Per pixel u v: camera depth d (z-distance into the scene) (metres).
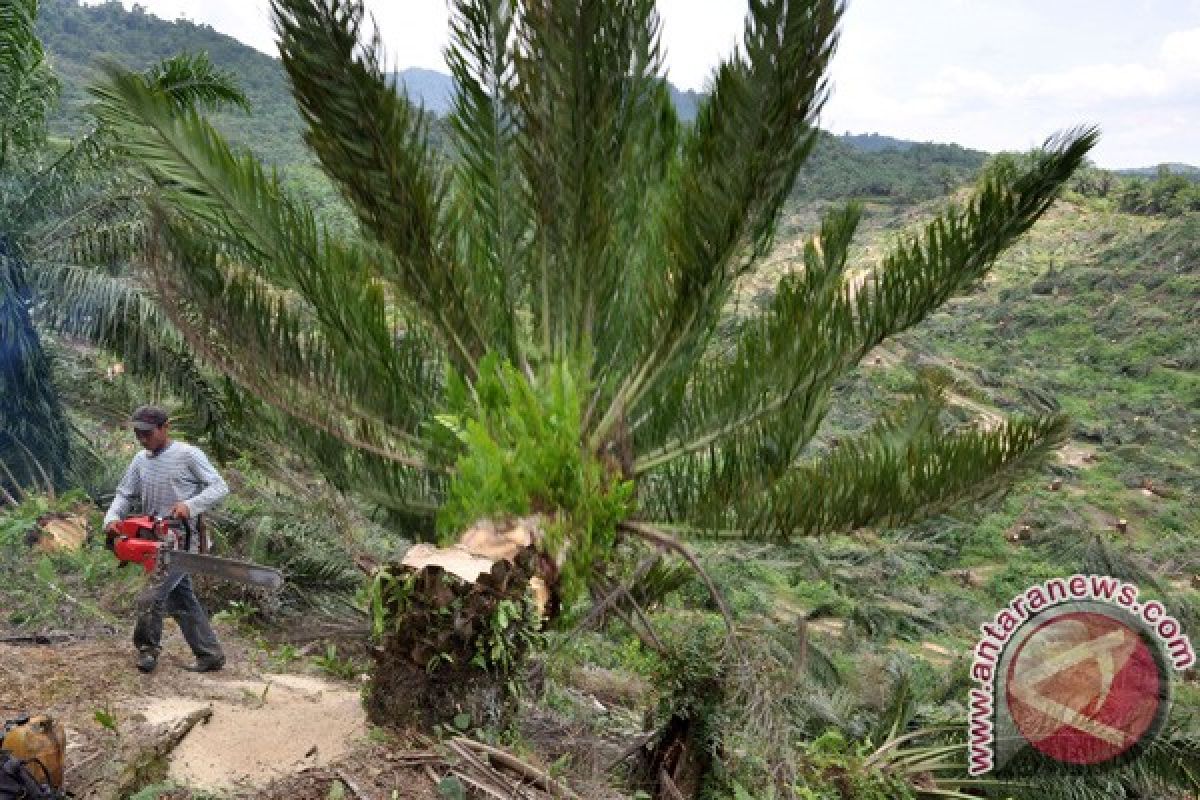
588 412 7.04
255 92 156.62
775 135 5.91
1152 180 162.50
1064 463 64.00
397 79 6.27
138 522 5.46
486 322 7.67
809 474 7.09
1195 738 9.19
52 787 3.79
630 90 7.06
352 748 4.77
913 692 11.59
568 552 5.89
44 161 12.18
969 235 6.57
